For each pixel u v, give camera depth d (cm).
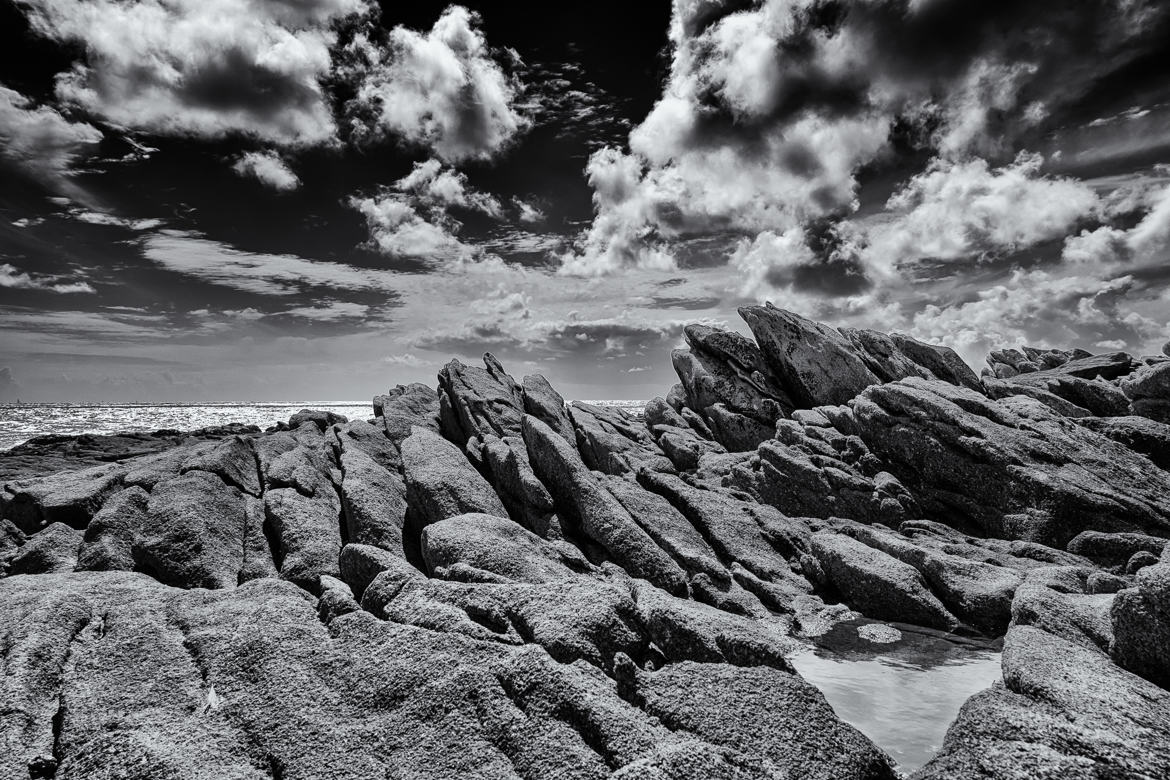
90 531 2195
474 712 999
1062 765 839
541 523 2552
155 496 2441
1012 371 5634
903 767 1161
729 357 4716
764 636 1341
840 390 4369
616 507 2509
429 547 1962
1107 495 2502
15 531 2378
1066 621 1376
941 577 2142
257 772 921
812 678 1627
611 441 3669
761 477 3247
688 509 2780
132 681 1191
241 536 2328
